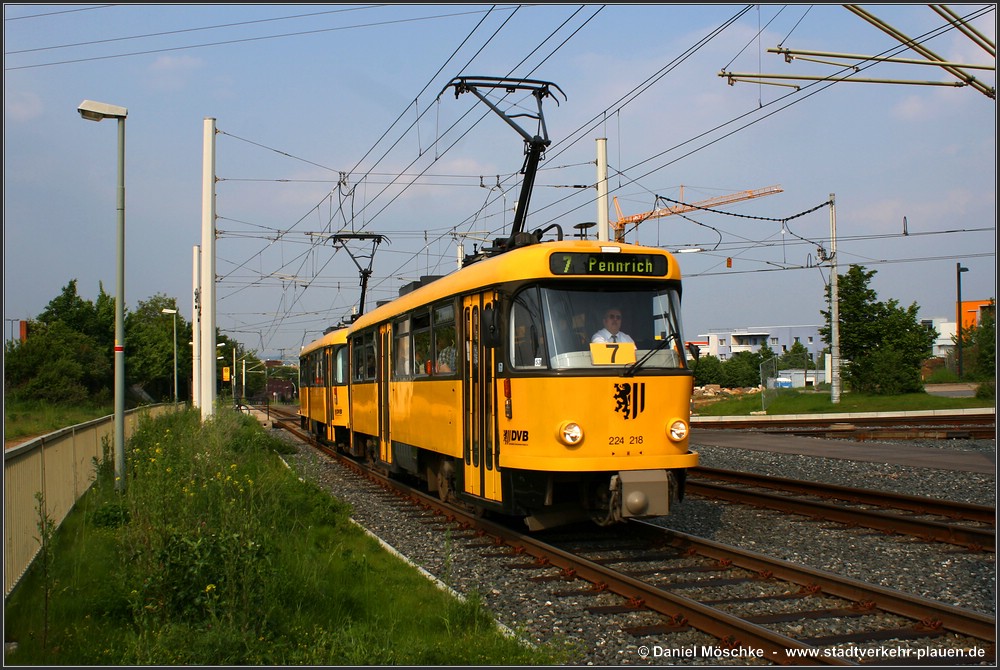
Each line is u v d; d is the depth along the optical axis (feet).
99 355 150.61
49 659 18.70
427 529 37.52
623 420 30.27
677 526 36.01
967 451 59.06
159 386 203.21
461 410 36.45
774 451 63.21
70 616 22.26
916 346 122.52
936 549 29.86
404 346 46.73
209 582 21.72
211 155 75.15
